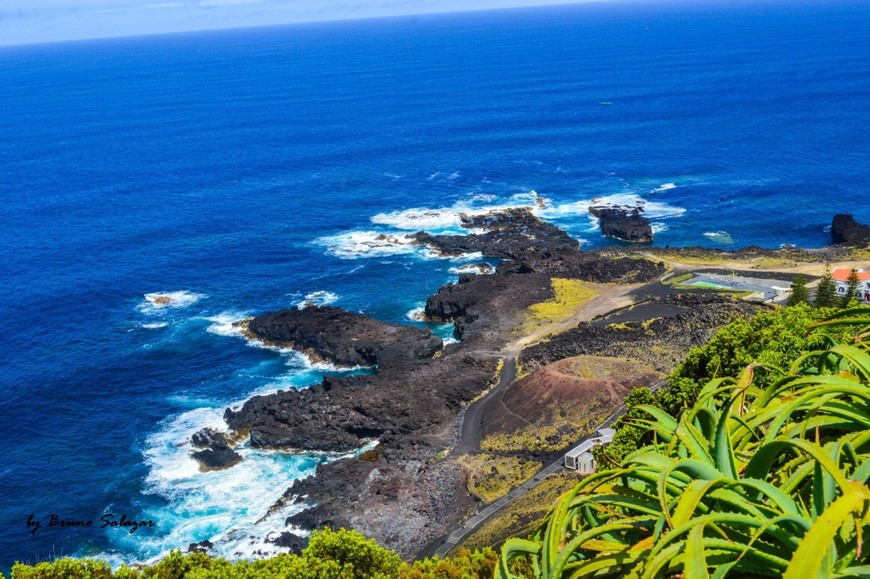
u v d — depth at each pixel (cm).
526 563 2689
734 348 6222
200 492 8588
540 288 13088
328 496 8188
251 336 12462
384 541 7262
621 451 5422
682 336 10581
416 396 9744
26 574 3806
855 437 1225
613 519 1325
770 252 14712
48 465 9288
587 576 1180
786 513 1027
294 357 11712
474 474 8100
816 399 1337
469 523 7269
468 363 10612
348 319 12156
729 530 1120
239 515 8156
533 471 7988
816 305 10788
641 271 13688
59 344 12456
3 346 12425
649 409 1502
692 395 5819
